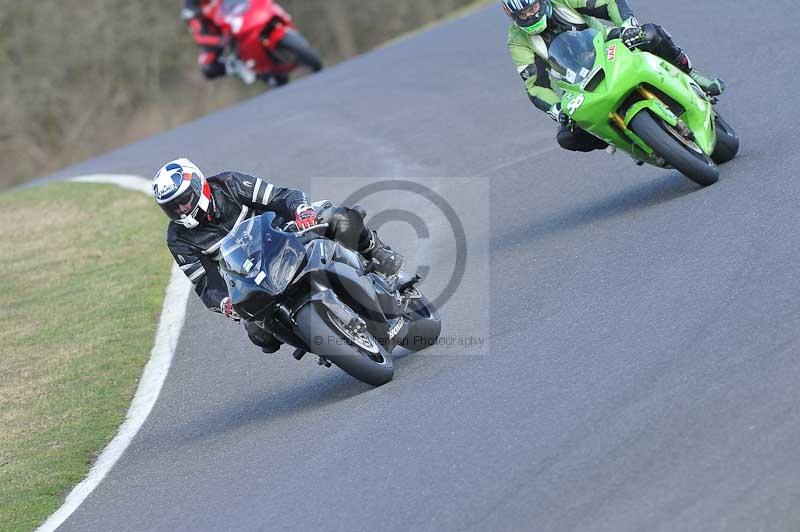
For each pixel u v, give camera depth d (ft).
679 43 151.94
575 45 94.58
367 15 417.69
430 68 196.44
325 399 81.51
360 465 66.28
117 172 196.65
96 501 76.23
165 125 387.14
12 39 371.56
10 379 107.45
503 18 219.82
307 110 195.31
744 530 48.11
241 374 95.14
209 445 79.97
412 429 68.90
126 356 107.14
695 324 69.72
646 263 83.51
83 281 135.13
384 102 183.11
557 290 85.87
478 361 77.36
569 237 97.91
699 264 79.10
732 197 89.81
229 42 240.12
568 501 54.54
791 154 95.81
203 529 65.16
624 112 94.02
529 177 124.36
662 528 50.01
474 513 56.34
